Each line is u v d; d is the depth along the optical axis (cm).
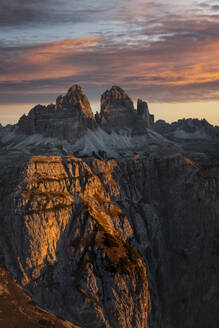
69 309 18975
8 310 16712
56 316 17450
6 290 18262
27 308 17250
